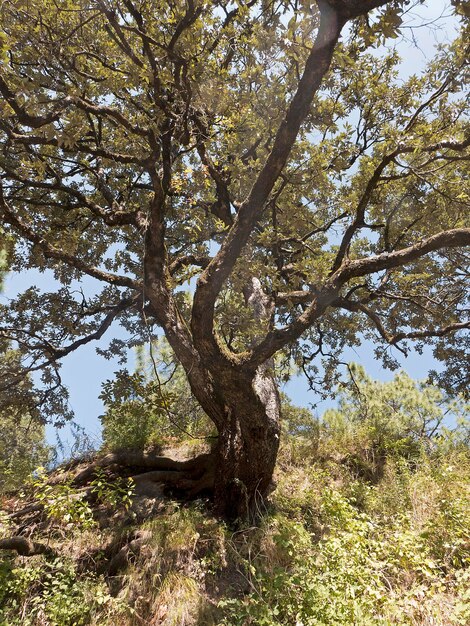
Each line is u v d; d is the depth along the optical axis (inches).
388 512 239.0
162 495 266.5
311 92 165.5
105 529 241.1
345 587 155.4
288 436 344.5
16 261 378.3
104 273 295.6
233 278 218.7
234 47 231.9
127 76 237.1
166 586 194.1
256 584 183.0
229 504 247.0
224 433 259.0
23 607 187.2
